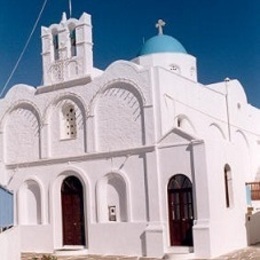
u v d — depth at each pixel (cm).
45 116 2755
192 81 2670
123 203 2462
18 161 2859
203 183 2225
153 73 2408
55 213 2664
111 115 2527
